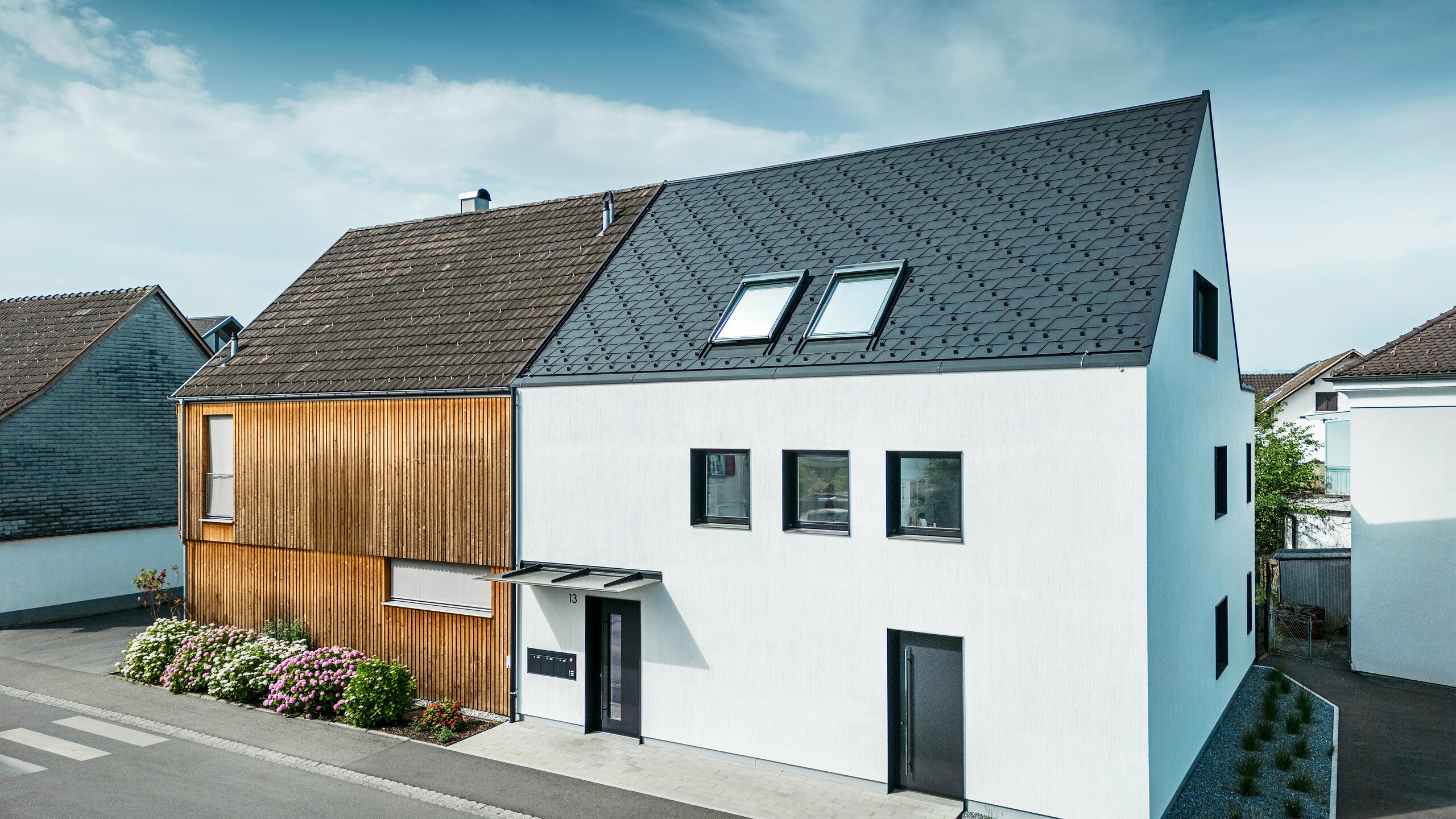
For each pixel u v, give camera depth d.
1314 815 9.50
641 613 11.45
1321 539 22.42
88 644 17.02
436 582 13.34
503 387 12.39
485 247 16.83
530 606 12.28
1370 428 15.31
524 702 12.35
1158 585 8.86
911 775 9.83
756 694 10.60
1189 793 9.98
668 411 11.20
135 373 21.22
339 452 14.02
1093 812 8.71
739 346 11.20
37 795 9.81
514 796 9.77
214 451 15.72
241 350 16.30
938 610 9.48
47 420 19.20
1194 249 11.27
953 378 9.41
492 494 12.56
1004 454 9.15
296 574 14.63
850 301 11.03
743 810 9.39
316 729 12.05
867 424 9.89
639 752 11.16
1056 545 8.88
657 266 13.86
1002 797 9.20
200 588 15.79
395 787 10.02
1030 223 11.10
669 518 11.20
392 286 16.59
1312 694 14.08
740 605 10.70
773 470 10.48
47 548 19.12
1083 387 8.75
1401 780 10.58
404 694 12.45
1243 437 15.38
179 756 11.03
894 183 13.21
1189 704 10.41
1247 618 15.48
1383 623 15.23
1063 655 8.84
